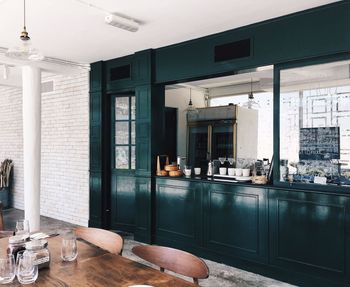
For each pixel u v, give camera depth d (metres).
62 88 6.01
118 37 4.04
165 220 4.47
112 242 2.19
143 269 1.74
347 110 3.11
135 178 4.82
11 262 1.60
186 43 4.18
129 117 5.25
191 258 1.82
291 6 3.11
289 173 3.42
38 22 3.53
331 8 3.04
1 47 4.41
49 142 6.31
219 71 3.86
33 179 4.68
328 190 3.11
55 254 1.95
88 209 5.59
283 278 3.36
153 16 3.36
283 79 3.45
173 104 7.21
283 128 3.47
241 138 6.41
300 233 3.24
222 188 3.86
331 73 3.20
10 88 7.45
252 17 3.39
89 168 5.55
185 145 7.50
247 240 3.64
